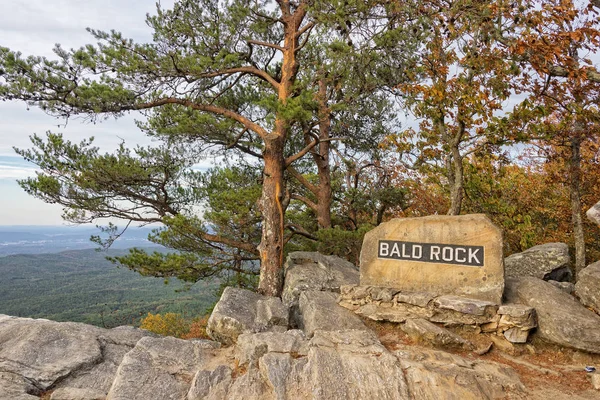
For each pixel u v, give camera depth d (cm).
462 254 684
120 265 1284
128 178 1279
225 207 1318
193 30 1118
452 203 966
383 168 1708
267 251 1094
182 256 1249
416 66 1046
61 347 613
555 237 1583
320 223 1502
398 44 995
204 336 1609
